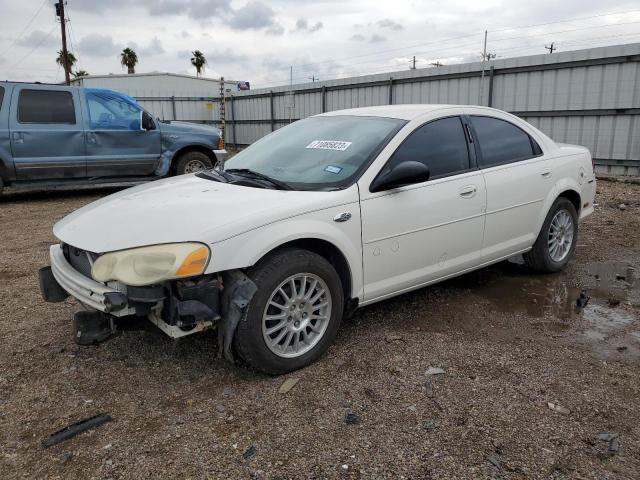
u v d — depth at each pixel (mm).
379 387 3029
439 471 2342
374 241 3490
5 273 5320
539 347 3537
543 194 4699
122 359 3400
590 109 11312
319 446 2520
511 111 12766
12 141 9016
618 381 3096
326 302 3309
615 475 2314
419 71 14789
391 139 3709
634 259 5598
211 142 10750
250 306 2943
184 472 2357
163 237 2840
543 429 2635
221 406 2855
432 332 3766
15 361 3402
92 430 2672
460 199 3967
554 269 5023
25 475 2359
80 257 3184
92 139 9594
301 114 19672
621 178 10672
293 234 3070
